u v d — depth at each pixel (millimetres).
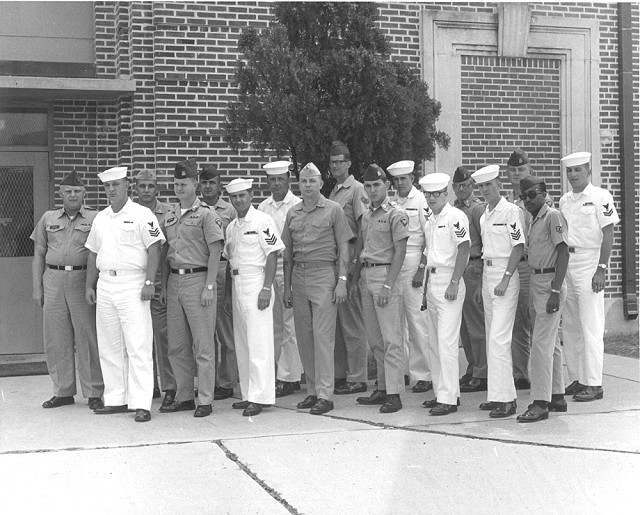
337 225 7566
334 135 8172
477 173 7297
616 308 11844
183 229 7477
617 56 11930
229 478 5547
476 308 8359
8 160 10117
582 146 11789
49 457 6035
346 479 5520
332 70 8219
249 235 7496
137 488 5363
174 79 10125
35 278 7945
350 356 8422
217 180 8438
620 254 11883
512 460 5918
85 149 10211
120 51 10195
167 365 7965
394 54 11055
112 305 7379
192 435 6668
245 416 7391
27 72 10023
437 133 9039
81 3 10422
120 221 7402
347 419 7211
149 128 10102
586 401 7844
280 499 5156
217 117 10281
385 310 7484
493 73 11477
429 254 7496
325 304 7523
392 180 8930
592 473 5648
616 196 11914
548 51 11648
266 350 7512
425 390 8477
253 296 7488
